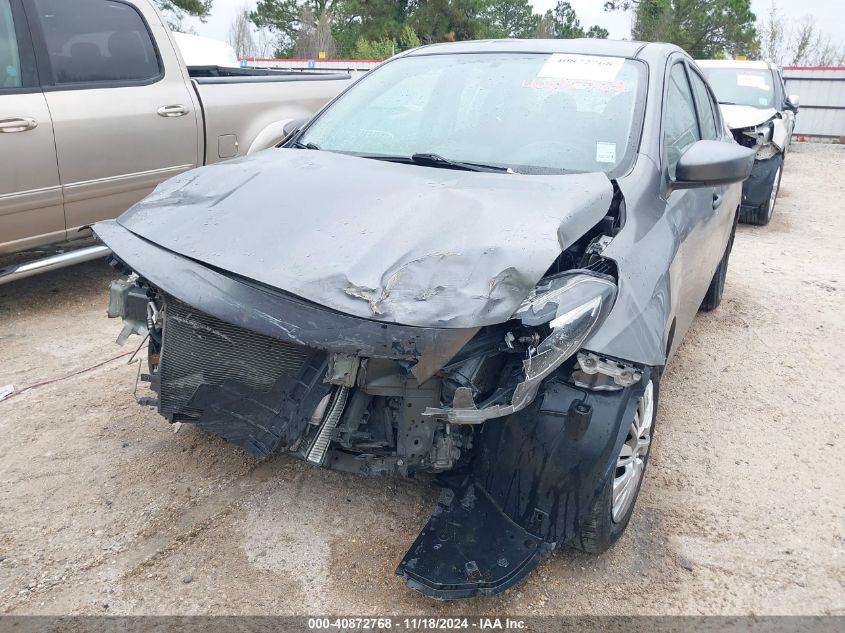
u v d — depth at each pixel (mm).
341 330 2176
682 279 3291
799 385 4309
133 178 5008
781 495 3219
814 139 18109
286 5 42812
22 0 4387
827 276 6516
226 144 5652
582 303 2316
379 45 35781
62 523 2787
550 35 49094
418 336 2135
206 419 2602
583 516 2469
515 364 2400
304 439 2477
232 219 2600
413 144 3385
